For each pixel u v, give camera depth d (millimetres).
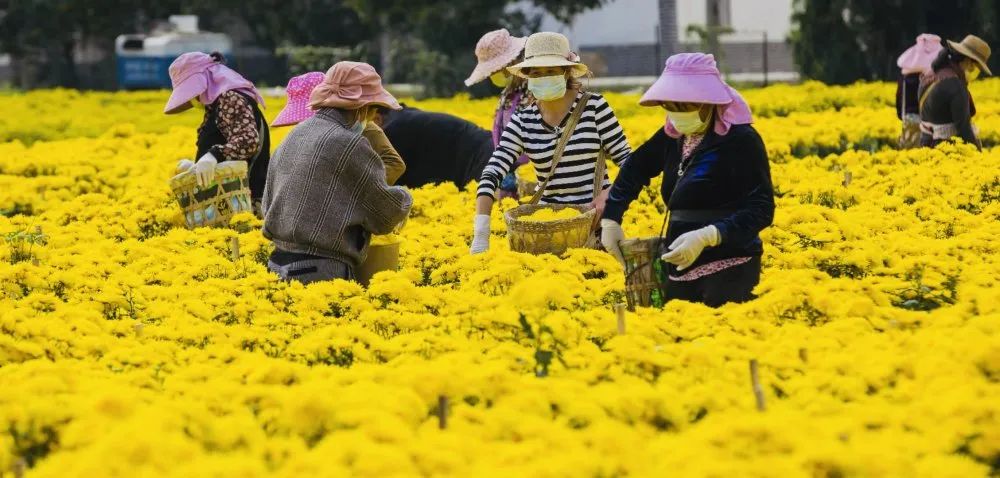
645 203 28297
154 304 17188
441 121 27609
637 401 10875
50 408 10836
